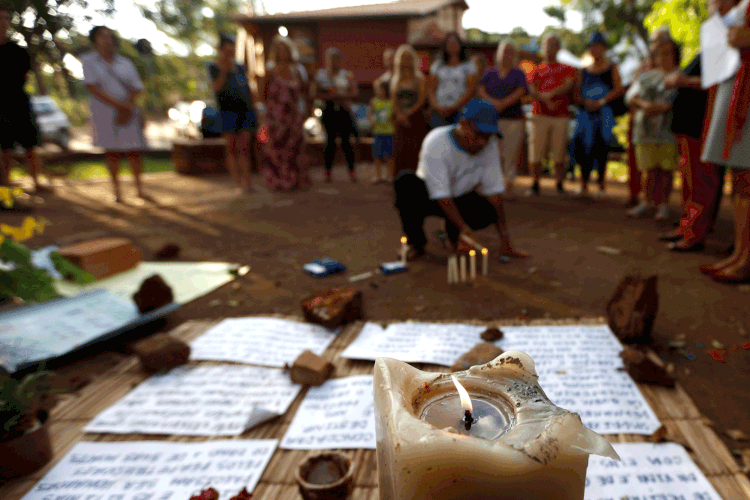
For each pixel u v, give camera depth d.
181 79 29.30
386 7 18.44
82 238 4.02
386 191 7.40
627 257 3.89
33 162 7.04
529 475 0.59
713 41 3.13
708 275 3.37
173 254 4.20
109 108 6.32
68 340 2.37
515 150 6.48
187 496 1.39
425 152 3.49
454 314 2.83
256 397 1.92
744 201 3.12
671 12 7.62
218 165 9.77
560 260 3.86
